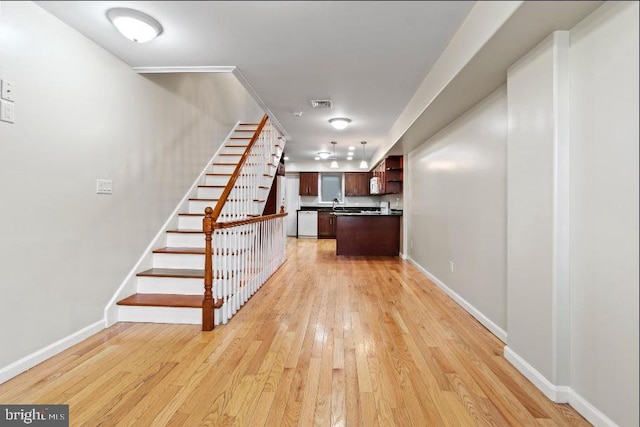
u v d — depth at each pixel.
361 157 9.51
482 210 3.06
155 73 3.38
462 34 2.31
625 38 1.49
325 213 10.38
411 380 2.08
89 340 2.62
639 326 1.43
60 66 2.32
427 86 3.23
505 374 2.16
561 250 1.85
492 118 2.85
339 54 2.75
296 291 4.14
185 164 4.34
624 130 1.50
